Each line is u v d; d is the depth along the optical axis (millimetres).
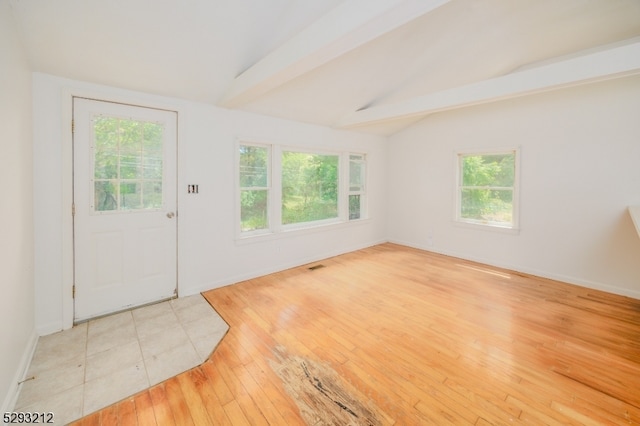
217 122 3213
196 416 1525
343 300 2992
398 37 2752
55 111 2295
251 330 2395
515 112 3889
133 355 2049
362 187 5305
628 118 3047
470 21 2695
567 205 3502
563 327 2445
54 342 2197
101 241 2594
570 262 3510
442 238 4895
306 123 4152
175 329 2408
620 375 1840
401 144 5445
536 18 2688
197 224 3129
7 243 1613
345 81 3320
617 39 3016
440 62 3342
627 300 3002
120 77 2449
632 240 3076
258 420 1499
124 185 2686
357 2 1646
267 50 2547
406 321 2549
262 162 3760
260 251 3729
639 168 3008
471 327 2445
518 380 1798
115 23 1971
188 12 2008
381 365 1945
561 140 3506
